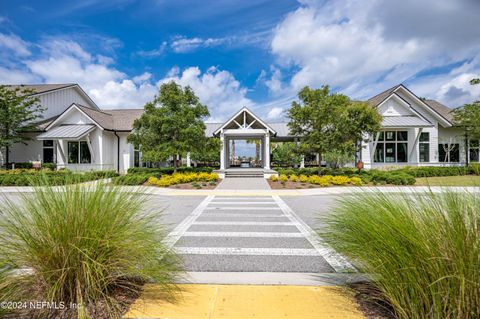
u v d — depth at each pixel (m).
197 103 18.44
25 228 2.65
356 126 16.84
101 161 23.02
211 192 13.78
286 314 2.70
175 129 17.30
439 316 2.13
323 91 18.48
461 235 2.22
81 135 21.14
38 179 3.08
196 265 4.25
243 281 3.61
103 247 2.69
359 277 3.58
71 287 2.54
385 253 2.48
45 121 24.47
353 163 24.42
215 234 6.16
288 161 29.17
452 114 25.44
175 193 13.43
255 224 7.18
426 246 2.26
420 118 23.17
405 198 2.81
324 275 3.83
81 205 2.76
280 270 4.05
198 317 2.64
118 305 2.61
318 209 9.39
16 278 2.50
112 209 2.90
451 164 23.52
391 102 23.88
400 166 22.77
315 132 18.02
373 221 2.68
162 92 17.86
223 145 22.30
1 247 2.57
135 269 2.79
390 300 2.47
